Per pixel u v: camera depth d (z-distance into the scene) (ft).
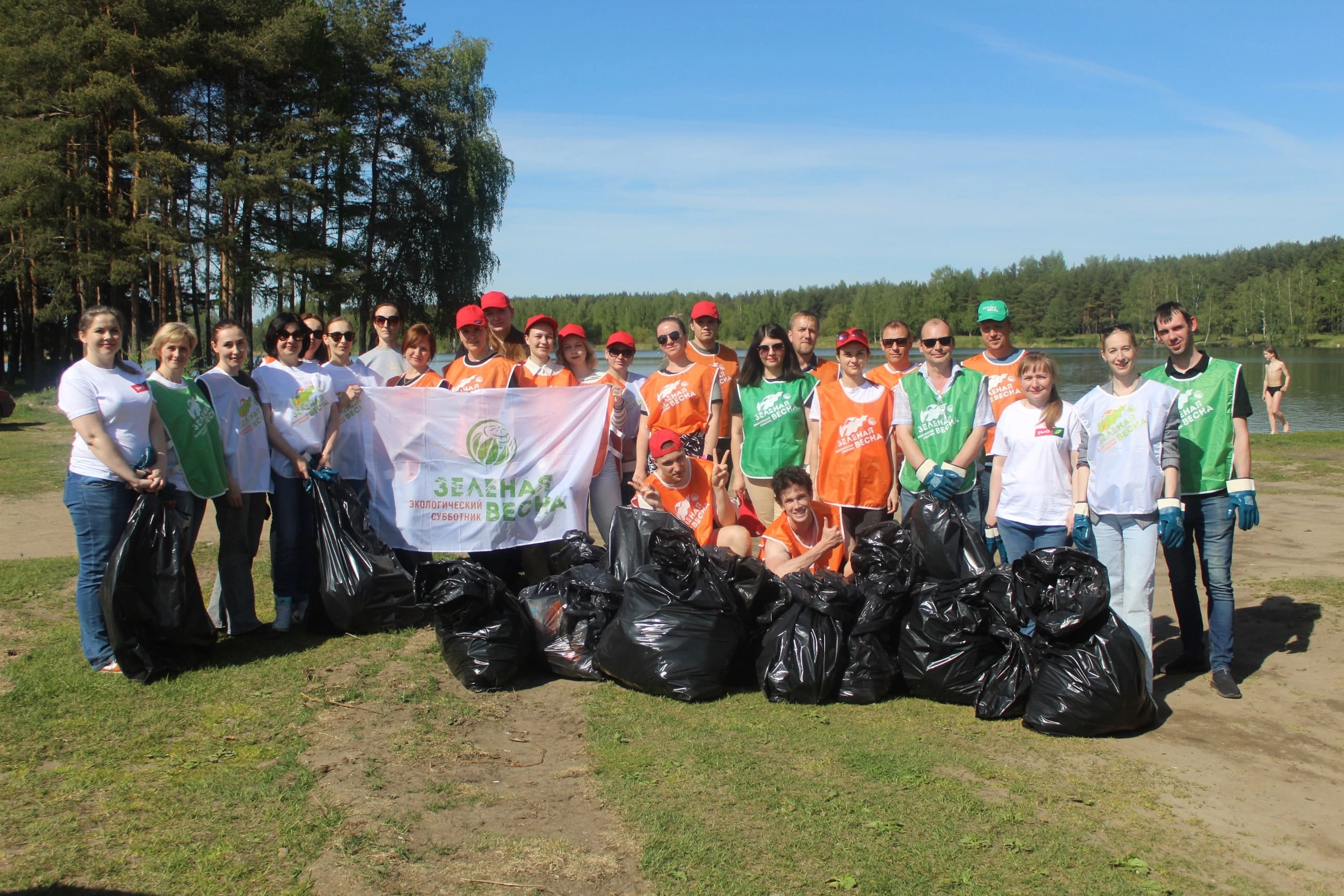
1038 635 15.06
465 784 12.57
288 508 19.90
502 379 22.44
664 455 19.53
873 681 15.93
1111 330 16.25
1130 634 14.71
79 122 90.48
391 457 21.77
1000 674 15.29
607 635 16.67
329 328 21.99
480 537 21.86
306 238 113.50
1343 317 311.47
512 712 15.34
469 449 21.84
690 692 15.70
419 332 23.38
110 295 117.80
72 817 11.49
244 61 102.99
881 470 19.70
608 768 13.01
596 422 22.16
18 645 18.38
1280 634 19.58
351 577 19.15
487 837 11.16
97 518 16.58
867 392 19.98
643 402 23.56
